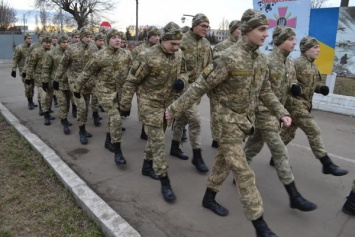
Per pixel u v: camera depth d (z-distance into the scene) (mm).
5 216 3102
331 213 3258
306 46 3781
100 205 3111
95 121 6277
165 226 3029
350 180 4000
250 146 3670
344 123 6703
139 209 3316
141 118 3438
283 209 3320
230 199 3484
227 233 2914
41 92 6305
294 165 4445
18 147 4852
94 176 4094
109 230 2770
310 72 3785
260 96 2887
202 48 4609
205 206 3293
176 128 4543
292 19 7945
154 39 5086
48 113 6387
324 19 7609
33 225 2969
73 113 6949
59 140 5477
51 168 4051
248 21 2428
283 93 3545
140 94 3428
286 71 3514
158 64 3197
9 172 4008
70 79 5477
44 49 6625
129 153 4836
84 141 5262
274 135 3281
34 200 3379
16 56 7641
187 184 3830
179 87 3193
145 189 3725
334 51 7605
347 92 9320
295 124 3982
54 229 2920
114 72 4332
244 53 2506
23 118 6895
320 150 3863
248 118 2697
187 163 4438
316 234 2920
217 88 2646
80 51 5418
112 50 4336
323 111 7742
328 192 3689
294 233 2934
